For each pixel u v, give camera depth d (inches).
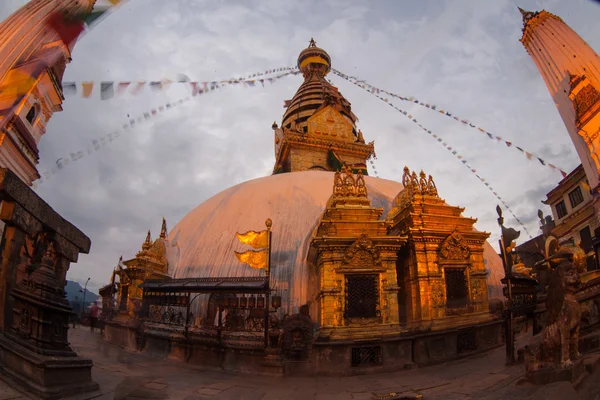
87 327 1008.9
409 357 537.3
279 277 681.6
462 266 641.6
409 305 646.5
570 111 687.7
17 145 757.9
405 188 751.1
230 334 563.5
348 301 588.1
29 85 480.4
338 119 1476.4
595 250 682.8
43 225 322.3
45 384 259.4
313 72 1722.4
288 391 400.8
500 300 698.8
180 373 483.5
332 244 599.8
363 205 674.8
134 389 358.9
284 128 1563.7
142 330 650.8
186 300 613.0
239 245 746.2
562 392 233.0
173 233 919.0
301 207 805.2
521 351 441.1
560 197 1135.0
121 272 783.7
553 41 739.4
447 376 433.1
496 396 283.1
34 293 289.9
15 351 269.7
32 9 538.6
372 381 446.9
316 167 1397.6
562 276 280.5
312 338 526.3
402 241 615.8
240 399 360.8
